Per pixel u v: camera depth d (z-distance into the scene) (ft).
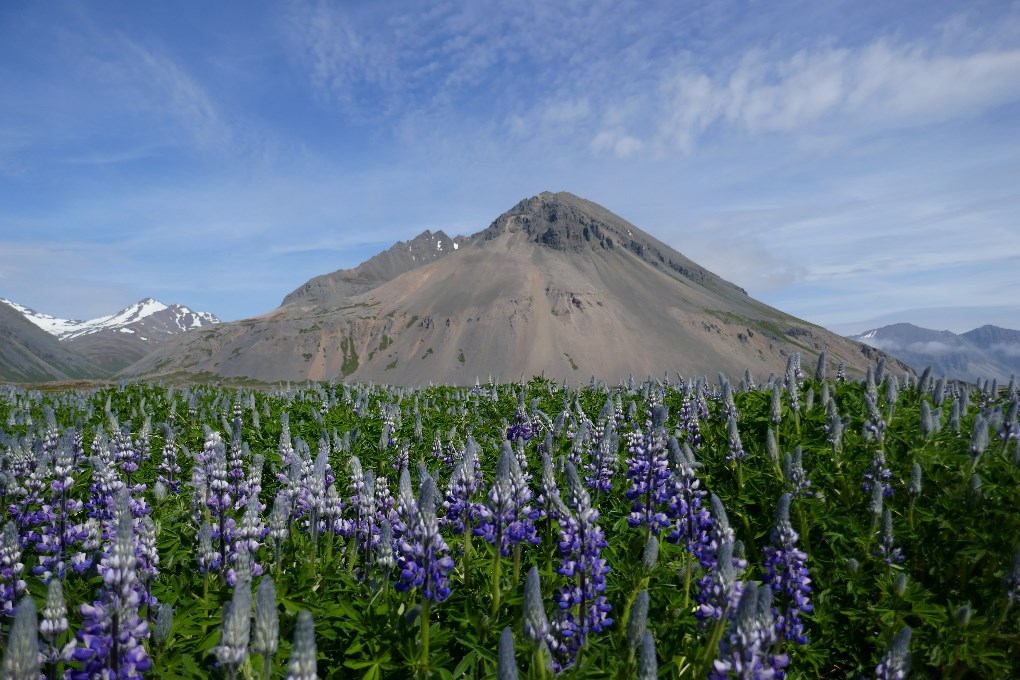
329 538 23.70
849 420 34.24
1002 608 21.40
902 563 25.43
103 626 13.17
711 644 15.51
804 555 19.16
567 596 17.24
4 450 32.91
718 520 18.75
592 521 17.92
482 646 16.70
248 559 17.97
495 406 59.93
